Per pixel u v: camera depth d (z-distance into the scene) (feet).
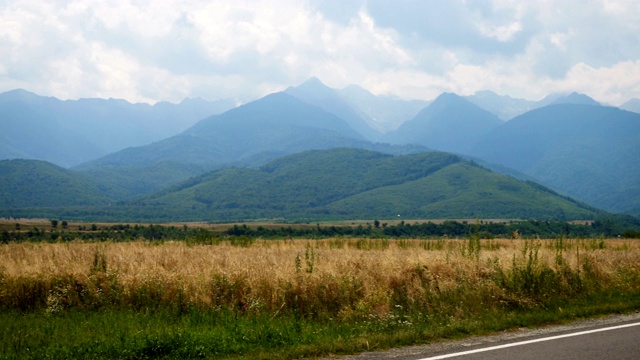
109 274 44.88
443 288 44.57
